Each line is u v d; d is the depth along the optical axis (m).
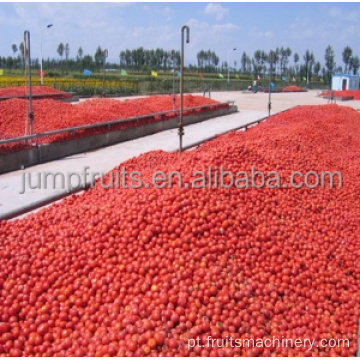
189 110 18.36
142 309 3.81
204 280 4.07
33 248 4.76
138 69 66.25
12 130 11.98
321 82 73.69
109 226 4.81
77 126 12.00
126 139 13.75
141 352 3.35
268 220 5.32
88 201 6.23
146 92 34.47
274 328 3.82
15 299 4.11
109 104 15.67
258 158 6.82
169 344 3.42
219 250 4.50
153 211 4.86
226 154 6.39
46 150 10.66
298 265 4.64
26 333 3.76
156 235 4.65
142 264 4.30
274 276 4.46
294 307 4.13
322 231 5.59
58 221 5.41
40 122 12.55
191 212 4.80
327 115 16.98
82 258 4.52
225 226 4.79
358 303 4.42
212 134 14.64
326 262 4.91
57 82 31.53
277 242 4.92
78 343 3.58
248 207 5.39
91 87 30.36
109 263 4.43
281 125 14.84
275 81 60.16
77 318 3.91
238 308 3.90
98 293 4.13
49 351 3.55
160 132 15.42
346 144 12.13
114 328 3.62
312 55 68.06
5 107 12.99
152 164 7.87
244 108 24.97
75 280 4.29
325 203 6.50
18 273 4.40
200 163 6.10
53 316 3.91
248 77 68.75
